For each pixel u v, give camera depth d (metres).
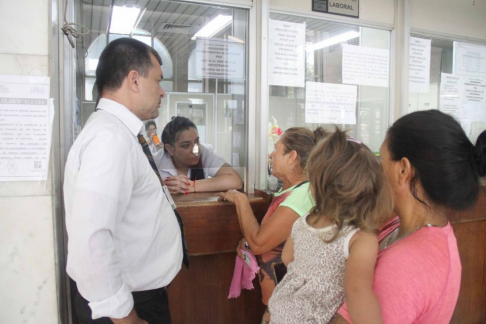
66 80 1.71
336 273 0.93
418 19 2.66
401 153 0.85
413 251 0.78
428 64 2.74
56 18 1.59
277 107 2.29
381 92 2.59
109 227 1.06
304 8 2.31
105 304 1.05
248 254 1.61
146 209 1.25
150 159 1.38
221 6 2.11
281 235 1.45
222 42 2.15
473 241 2.42
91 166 1.06
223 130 2.20
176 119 2.11
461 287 2.43
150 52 1.34
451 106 2.86
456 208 0.81
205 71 2.14
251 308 2.02
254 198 1.93
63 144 1.70
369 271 0.83
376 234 0.92
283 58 2.29
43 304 1.50
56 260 1.51
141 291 1.28
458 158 0.78
